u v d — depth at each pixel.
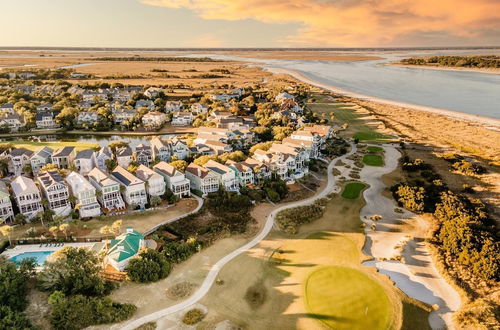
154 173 101.19
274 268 74.12
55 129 184.88
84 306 58.91
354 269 74.12
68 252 66.94
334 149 151.12
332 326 58.56
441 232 87.00
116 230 80.88
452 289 70.38
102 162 126.50
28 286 65.38
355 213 99.88
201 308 62.09
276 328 58.16
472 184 121.25
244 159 124.50
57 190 88.62
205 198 104.38
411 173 131.00
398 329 58.59
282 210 99.31
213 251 79.56
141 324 58.12
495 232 87.25
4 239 79.31
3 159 119.69
